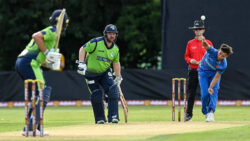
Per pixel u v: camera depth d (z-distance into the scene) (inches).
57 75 3267.7
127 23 4918.8
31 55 1290.6
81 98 3262.8
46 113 2529.5
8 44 4817.9
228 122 1663.4
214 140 1141.7
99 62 1643.7
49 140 1163.9
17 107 3245.6
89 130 1391.5
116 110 1670.8
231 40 3139.8
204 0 3127.5
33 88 1228.5
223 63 1684.3
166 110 2701.8
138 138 1178.6
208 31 3144.7
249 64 3152.1
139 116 2253.9
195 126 1498.5
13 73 3277.6
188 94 1871.3
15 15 4736.7
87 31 4889.3
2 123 1859.0
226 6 3132.4
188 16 3139.8
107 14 4968.0
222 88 3171.8
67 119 2126.0
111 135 1254.3
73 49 4913.9
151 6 4909.0
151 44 4960.6
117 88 1672.0
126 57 5019.7
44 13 4778.5
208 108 1740.9
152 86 3213.6
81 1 4943.4
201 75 1754.4
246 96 3154.5
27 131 1235.2
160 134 1263.5
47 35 1277.1
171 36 3166.8
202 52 1879.9
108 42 1642.5
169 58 3181.6
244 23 3132.4
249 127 1433.3
